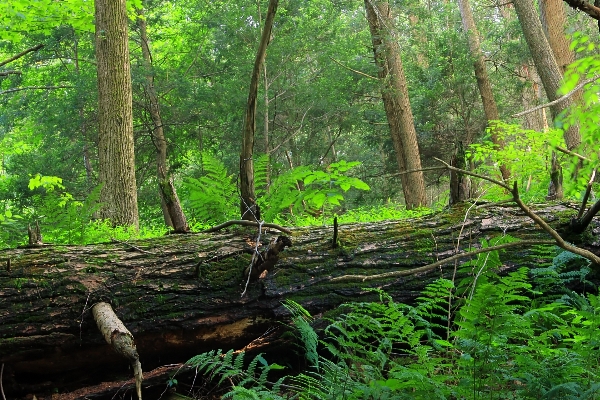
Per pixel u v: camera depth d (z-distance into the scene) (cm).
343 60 1933
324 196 397
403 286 431
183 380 412
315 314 417
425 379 271
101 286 383
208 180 481
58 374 391
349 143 2577
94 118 1848
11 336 364
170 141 2036
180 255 409
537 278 420
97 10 1049
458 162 502
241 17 1819
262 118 1856
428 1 2484
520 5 1195
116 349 346
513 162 855
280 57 1856
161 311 389
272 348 419
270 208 453
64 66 1972
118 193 1006
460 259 444
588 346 297
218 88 1875
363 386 285
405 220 475
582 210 443
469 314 285
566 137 877
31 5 1164
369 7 1616
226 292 402
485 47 2592
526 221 472
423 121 2097
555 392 265
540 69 1196
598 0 402
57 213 551
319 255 430
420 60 2339
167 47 2380
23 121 2294
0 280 372
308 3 1970
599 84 280
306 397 322
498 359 280
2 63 579
